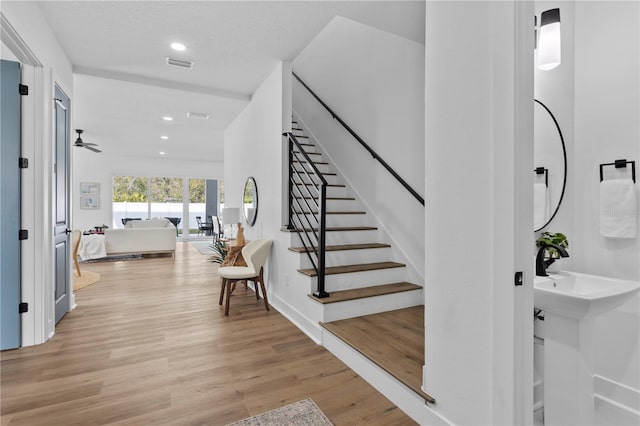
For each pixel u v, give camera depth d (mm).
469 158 1454
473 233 1432
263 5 2596
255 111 4469
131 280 4910
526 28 1294
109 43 3156
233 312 3445
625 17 1771
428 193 1681
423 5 2541
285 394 1945
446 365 1563
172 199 10617
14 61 2551
